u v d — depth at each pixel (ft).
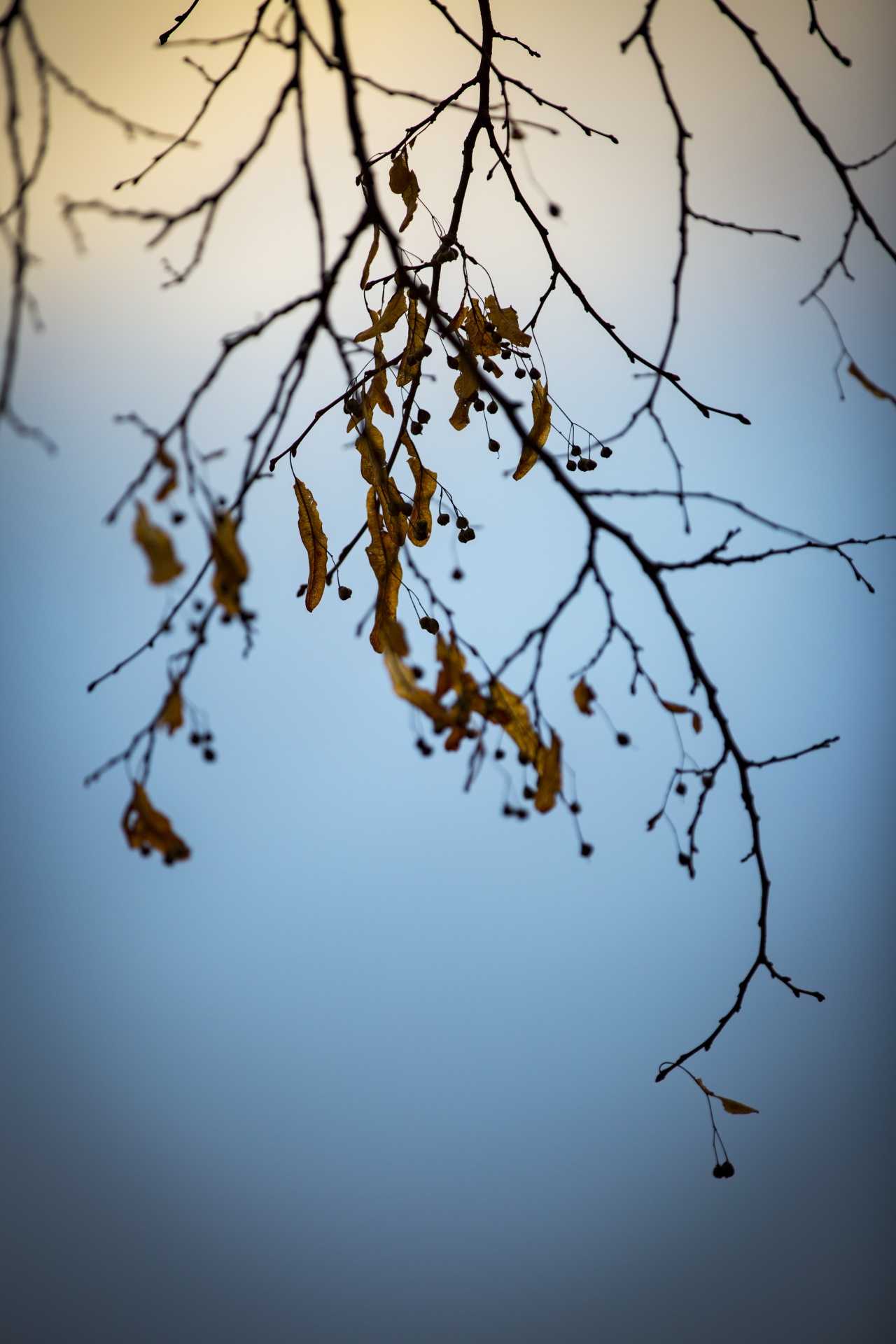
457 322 8.00
